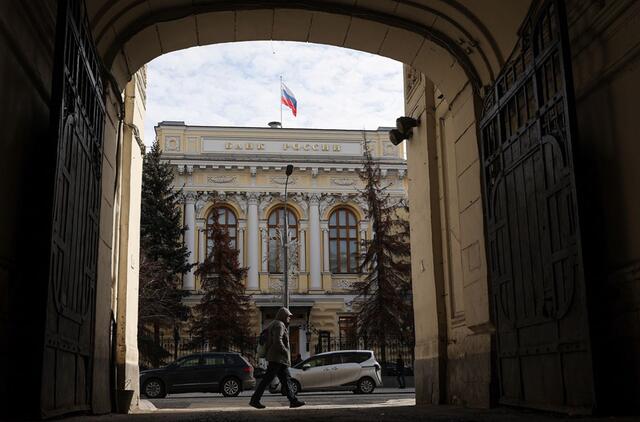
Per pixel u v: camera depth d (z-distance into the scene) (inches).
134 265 476.4
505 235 316.2
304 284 1721.2
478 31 354.3
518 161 299.7
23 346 218.8
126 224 445.1
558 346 256.2
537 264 276.4
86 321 292.4
